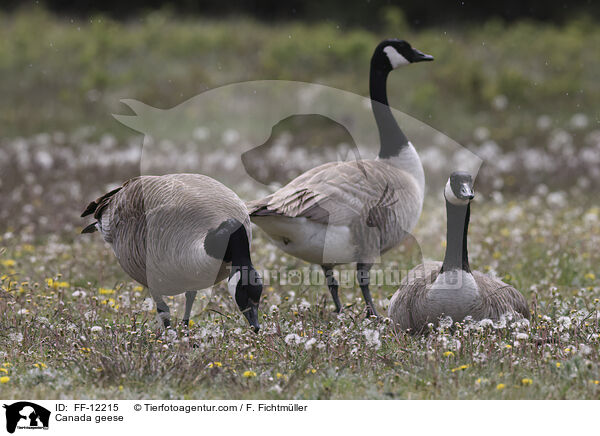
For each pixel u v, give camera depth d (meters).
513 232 14.73
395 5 46.59
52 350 8.51
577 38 38.94
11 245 14.09
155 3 47.50
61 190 18.25
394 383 7.71
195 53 34.81
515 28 42.16
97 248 13.68
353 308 10.48
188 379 7.59
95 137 25.53
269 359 8.32
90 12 45.78
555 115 29.05
